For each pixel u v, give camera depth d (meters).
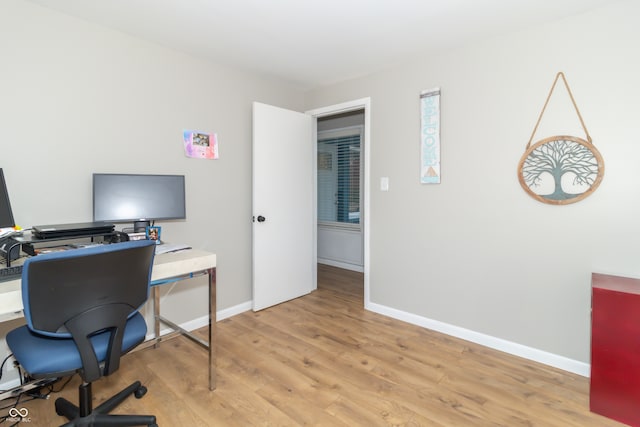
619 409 1.63
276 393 1.83
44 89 1.90
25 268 1.09
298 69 2.88
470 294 2.47
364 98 3.02
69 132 2.00
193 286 2.66
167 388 1.87
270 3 1.86
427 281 2.69
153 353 2.27
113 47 2.17
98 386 1.89
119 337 1.35
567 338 2.09
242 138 2.96
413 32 2.21
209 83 2.70
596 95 1.93
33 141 1.88
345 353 2.28
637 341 1.59
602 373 1.66
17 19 1.81
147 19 2.04
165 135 2.44
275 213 3.13
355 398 1.79
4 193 1.66
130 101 2.26
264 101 3.12
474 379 1.98
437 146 2.56
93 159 2.10
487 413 1.68
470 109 2.40
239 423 1.60
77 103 2.03
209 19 2.04
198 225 2.67
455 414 1.67
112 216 2.04
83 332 1.24
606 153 1.91
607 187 1.92
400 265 2.85
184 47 2.44
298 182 3.35
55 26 1.94
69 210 2.01
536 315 2.20
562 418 1.65
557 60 2.05
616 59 1.87
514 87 2.21
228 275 2.91
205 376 1.99
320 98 3.39
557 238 2.10
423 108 2.62
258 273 3.02
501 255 2.32
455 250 2.53
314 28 2.15
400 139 2.79
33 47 1.86
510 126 2.23
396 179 2.83
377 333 2.60
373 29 2.17
